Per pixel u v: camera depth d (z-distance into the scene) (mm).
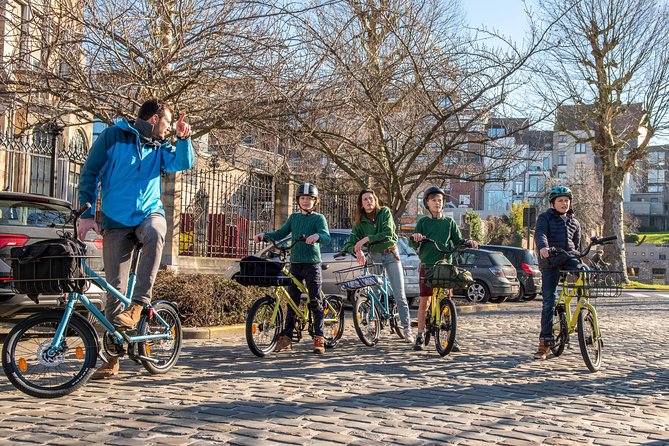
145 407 5090
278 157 17922
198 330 9414
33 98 11078
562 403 5715
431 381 6531
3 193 7973
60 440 4176
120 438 4238
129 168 5879
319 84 11867
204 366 7047
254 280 7770
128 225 5855
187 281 10570
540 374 7117
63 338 5383
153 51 10758
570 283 7668
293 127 12836
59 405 5113
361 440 4332
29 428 4445
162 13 10766
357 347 8922
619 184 33031
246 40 10758
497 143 15438
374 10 12391
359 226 9062
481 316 14633
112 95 10914
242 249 17188
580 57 29406
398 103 14719
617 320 14625
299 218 8305
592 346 7469
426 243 8648
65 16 10609
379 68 14062
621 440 4590
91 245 8383
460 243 8602
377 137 16141
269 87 11094
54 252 5234
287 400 5453
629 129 34344
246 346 8711
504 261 19375
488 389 6211
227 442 4207
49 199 8391
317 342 8148
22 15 11414
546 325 8008
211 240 16203
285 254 8406
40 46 11094
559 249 7707
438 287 7945
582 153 80438
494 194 76625
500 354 8539
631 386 6617
